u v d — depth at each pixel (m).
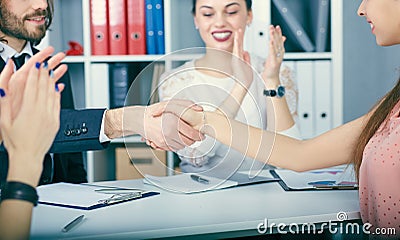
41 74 0.89
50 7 1.97
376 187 1.14
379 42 1.27
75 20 3.25
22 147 0.88
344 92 3.30
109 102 2.91
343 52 3.28
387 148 1.13
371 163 1.15
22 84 0.90
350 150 1.39
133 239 1.00
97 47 2.90
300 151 1.41
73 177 2.01
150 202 1.25
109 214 1.14
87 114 1.40
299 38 2.93
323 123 2.86
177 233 1.02
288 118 1.80
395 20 1.21
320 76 2.85
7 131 0.88
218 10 2.31
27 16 1.87
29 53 1.94
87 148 1.39
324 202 1.24
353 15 3.26
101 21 2.89
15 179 0.88
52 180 1.90
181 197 1.30
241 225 1.06
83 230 1.01
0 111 0.88
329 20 2.91
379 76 3.21
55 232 1.00
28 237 0.88
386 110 1.25
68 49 3.24
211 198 1.29
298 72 2.84
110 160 3.01
